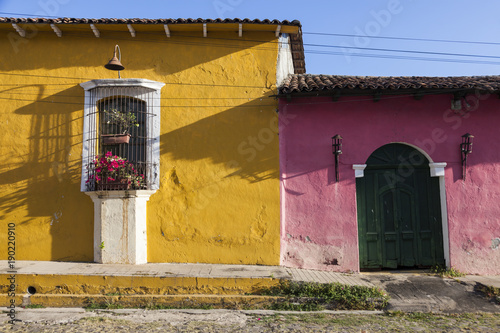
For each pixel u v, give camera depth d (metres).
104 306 5.98
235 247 7.29
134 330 5.06
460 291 6.41
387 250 7.57
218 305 6.04
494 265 7.41
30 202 7.43
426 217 7.67
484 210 7.50
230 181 7.41
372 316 5.68
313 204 7.43
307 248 7.35
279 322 5.38
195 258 7.29
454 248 7.41
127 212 7.08
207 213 7.36
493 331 5.08
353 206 7.40
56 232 7.36
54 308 5.97
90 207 7.36
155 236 7.33
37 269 6.54
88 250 7.29
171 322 5.41
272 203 7.33
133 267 6.80
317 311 5.88
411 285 6.58
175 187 7.41
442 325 5.31
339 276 6.91
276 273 6.61
